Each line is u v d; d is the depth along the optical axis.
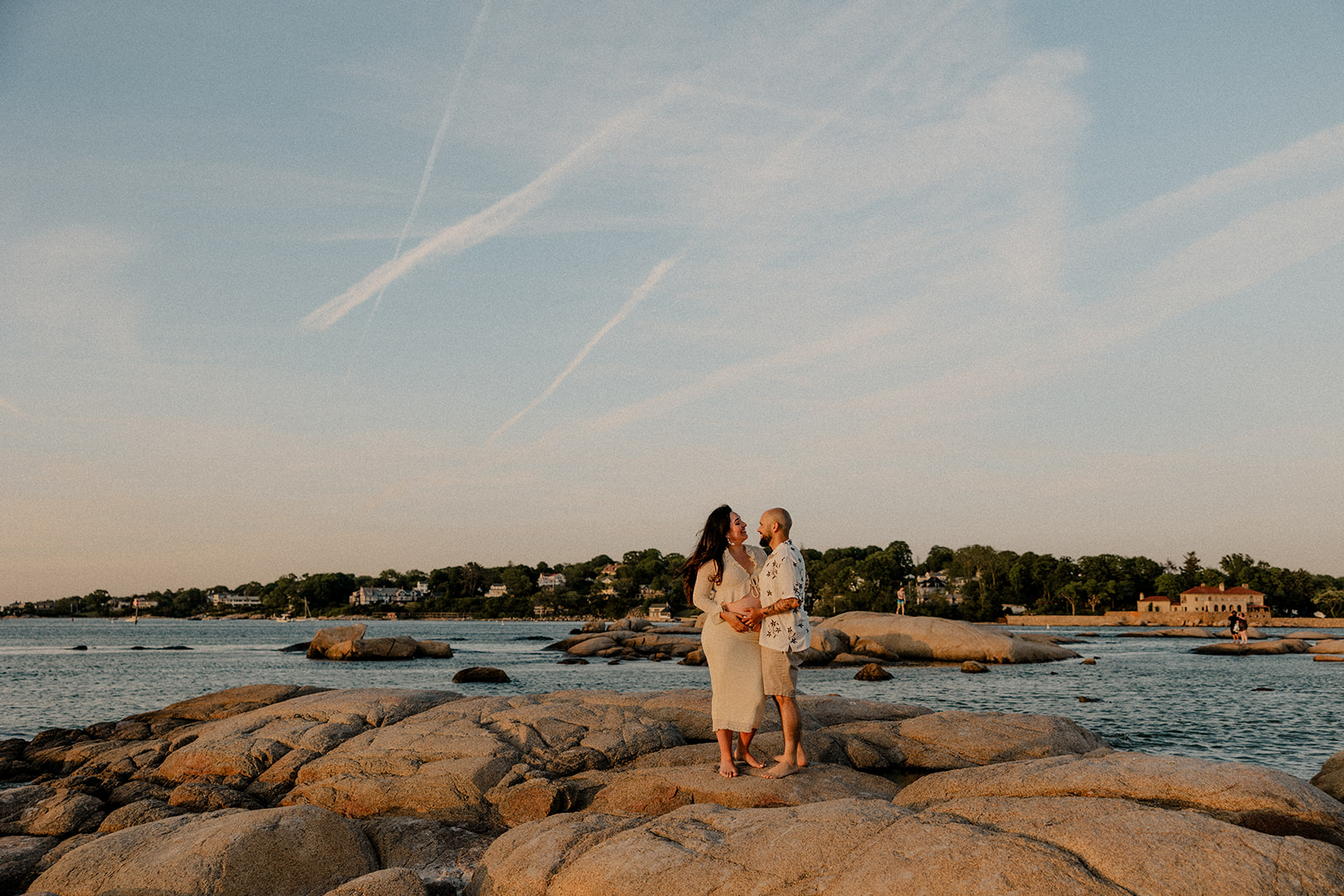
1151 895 4.48
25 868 7.41
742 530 7.88
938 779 7.31
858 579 123.81
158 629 148.38
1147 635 80.44
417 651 45.38
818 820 5.64
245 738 10.50
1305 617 117.38
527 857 5.99
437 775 8.69
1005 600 133.12
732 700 7.60
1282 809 5.71
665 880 5.25
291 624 189.62
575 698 11.79
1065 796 6.16
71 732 13.96
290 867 6.40
